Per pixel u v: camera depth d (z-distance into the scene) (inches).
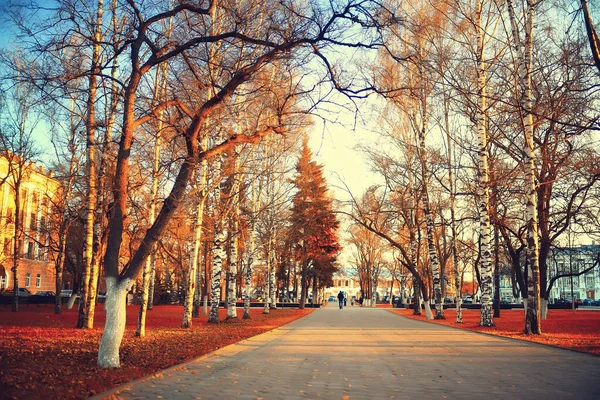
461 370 488.1
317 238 2405.3
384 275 4655.5
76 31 527.5
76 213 1282.0
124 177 481.1
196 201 948.0
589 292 4852.4
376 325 1240.8
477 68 1005.8
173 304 2674.7
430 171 1392.7
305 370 482.9
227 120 731.4
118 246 470.0
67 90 575.8
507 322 1300.4
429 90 806.5
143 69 506.3
